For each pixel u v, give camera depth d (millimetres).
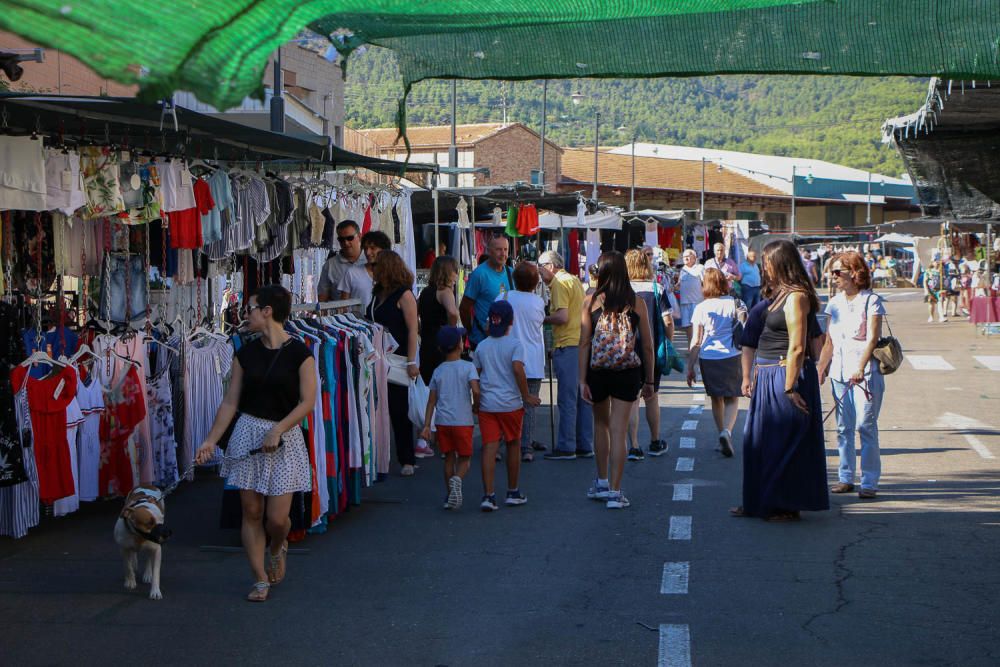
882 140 11672
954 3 4367
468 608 6059
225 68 2822
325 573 6820
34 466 7645
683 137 150375
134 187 8422
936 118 10531
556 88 120688
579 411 10914
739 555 7090
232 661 5281
